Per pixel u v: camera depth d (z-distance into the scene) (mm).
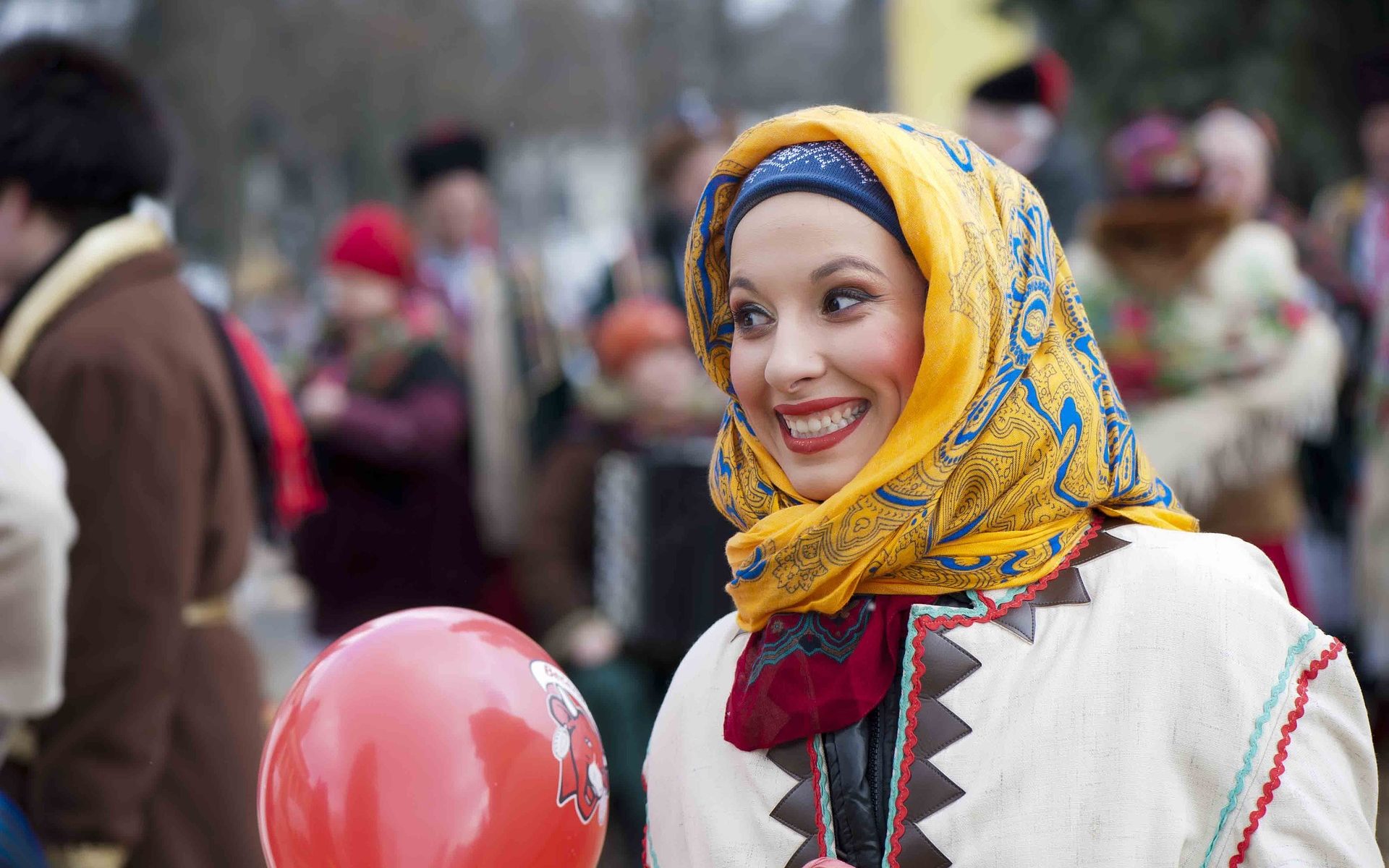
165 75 23594
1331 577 5152
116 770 2953
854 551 1757
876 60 20453
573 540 4848
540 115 23719
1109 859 1660
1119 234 4559
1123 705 1708
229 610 3271
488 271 5711
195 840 3098
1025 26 10555
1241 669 1701
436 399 5434
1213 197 4543
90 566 2975
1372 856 1669
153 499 3006
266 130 25469
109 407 3016
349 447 5285
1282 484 4559
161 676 2986
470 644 1861
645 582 4625
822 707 1770
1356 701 1711
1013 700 1730
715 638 1990
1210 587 1739
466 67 24359
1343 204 6133
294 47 24547
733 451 1953
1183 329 4477
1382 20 9883
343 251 5535
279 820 1794
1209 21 10281
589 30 23109
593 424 4902
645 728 4695
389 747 1771
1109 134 10320
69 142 3135
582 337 5883
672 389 4840
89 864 2947
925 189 1720
